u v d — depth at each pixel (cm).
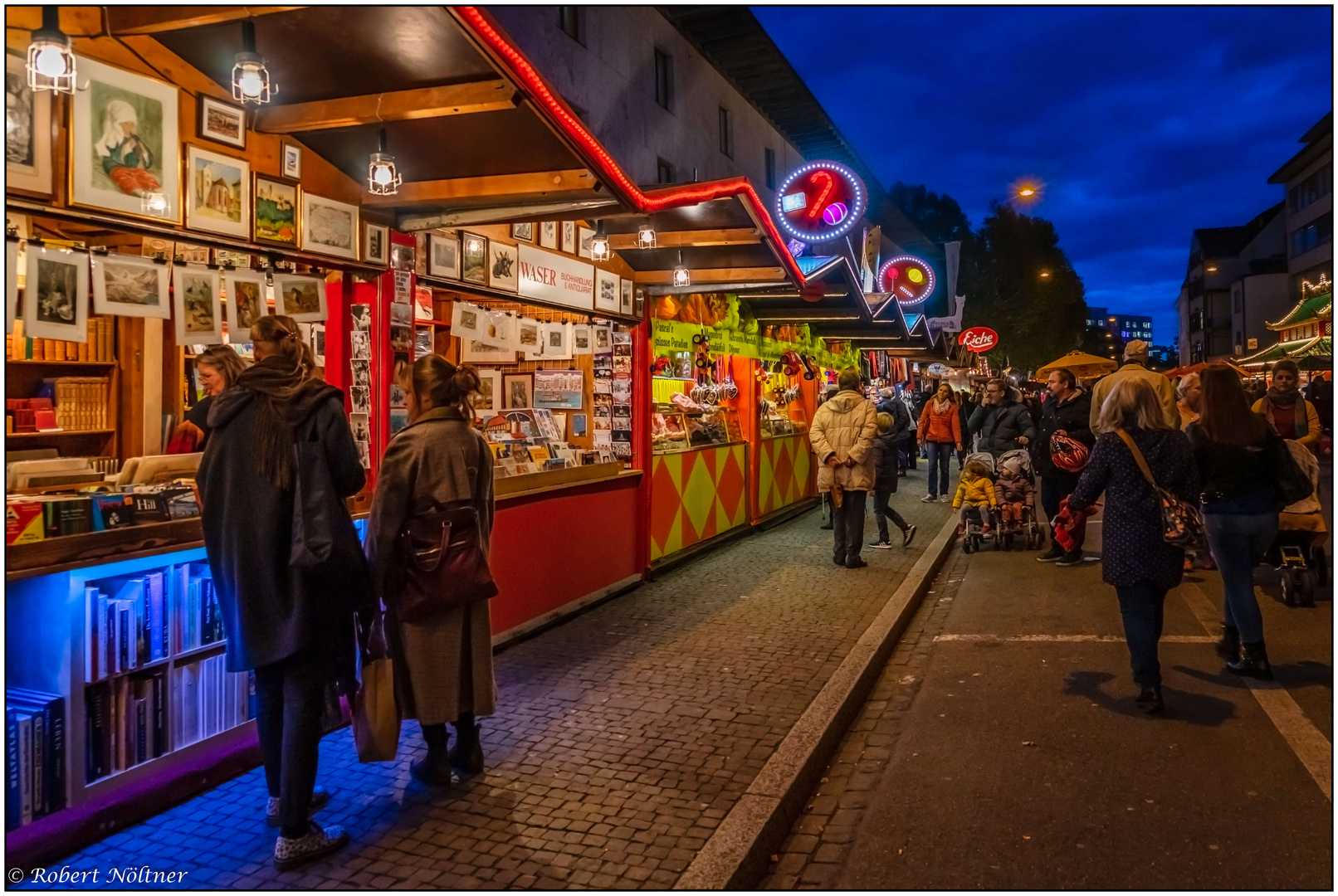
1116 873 325
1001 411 1070
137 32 339
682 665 566
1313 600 706
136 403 657
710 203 660
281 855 325
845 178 1063
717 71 2119
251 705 420
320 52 368
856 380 913
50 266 346
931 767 432
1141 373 742
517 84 385
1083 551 1004
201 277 408
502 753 429
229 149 401
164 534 369
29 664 348
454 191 486
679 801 376
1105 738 454
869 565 904
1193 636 636
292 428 332
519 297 626
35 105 322
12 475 383
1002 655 616
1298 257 5534
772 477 1241
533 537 644
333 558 327
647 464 822
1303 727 456
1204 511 537
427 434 393
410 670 386
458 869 324
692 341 985
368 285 493
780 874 345
